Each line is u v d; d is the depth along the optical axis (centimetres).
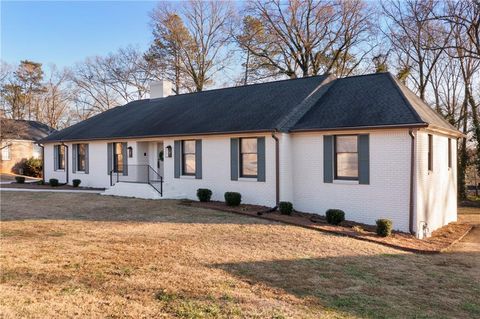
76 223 1112
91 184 2169
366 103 1354
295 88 1666
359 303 570
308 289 617
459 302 608
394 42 2706
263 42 3294
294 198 1429
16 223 1096
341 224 1205
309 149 1387
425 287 673
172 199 1669
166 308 503
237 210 1345
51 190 2053
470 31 2012
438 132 1368
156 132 1769
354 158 1302
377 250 921
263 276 668
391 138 1198
